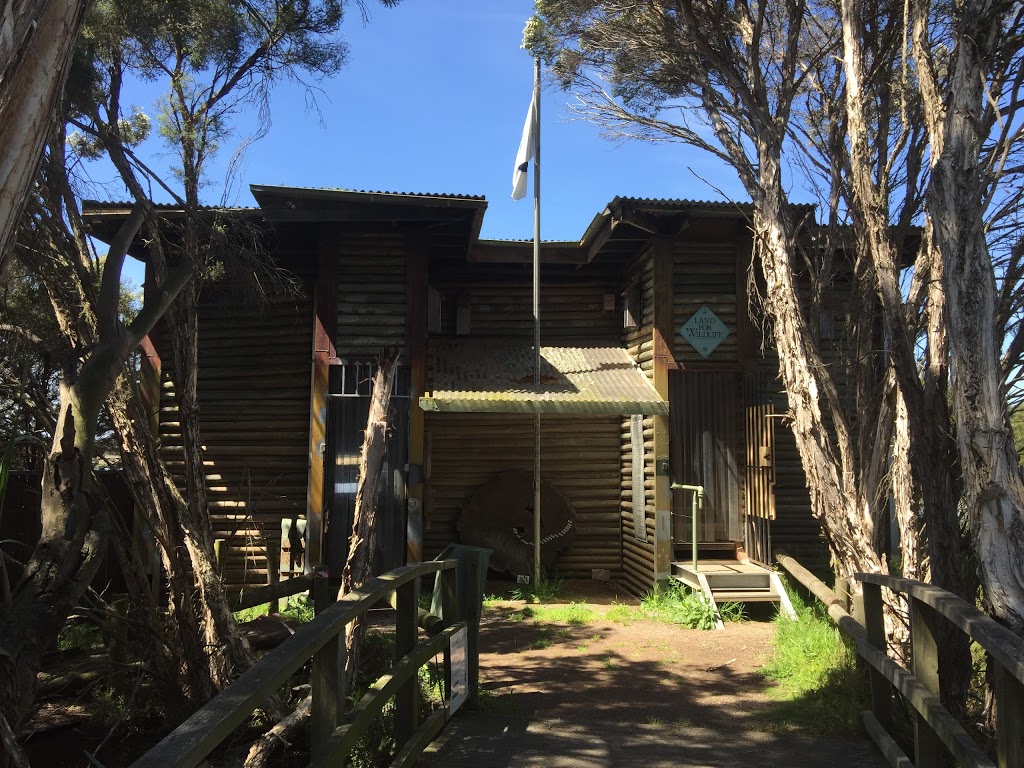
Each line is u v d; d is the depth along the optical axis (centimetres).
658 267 1041
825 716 536
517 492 1191
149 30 639
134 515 884
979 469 415
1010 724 275
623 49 835
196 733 200
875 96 738
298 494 1032
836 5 706
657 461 1018
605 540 1200
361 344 1012
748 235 1046
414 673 441
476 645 574
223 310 1069
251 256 735
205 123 650
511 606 1003
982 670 558
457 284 1238
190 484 567
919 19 511
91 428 446
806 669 657
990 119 518
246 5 663
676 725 532
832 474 638
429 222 1012
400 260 1027
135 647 581
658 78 852
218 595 527
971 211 438
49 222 502
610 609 985
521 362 1127
